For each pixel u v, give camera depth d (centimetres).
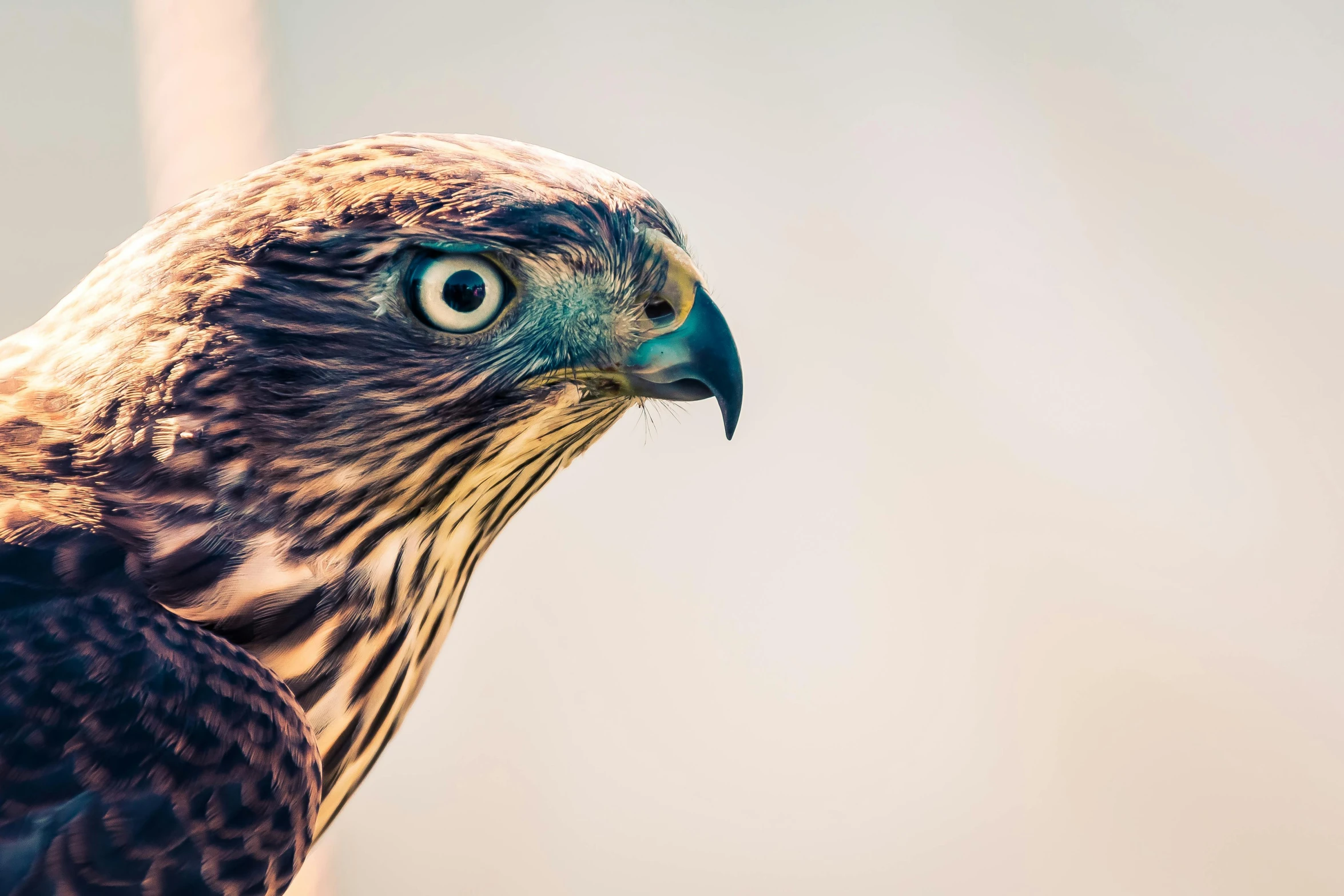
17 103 217
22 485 188
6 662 186
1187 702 216
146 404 188
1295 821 211
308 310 188
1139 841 218
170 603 188
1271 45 210
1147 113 215
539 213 189
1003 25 218
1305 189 210
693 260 191
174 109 218
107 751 186
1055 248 219
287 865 187
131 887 186
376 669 190
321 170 189
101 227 220
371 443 189
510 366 189
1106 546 220
